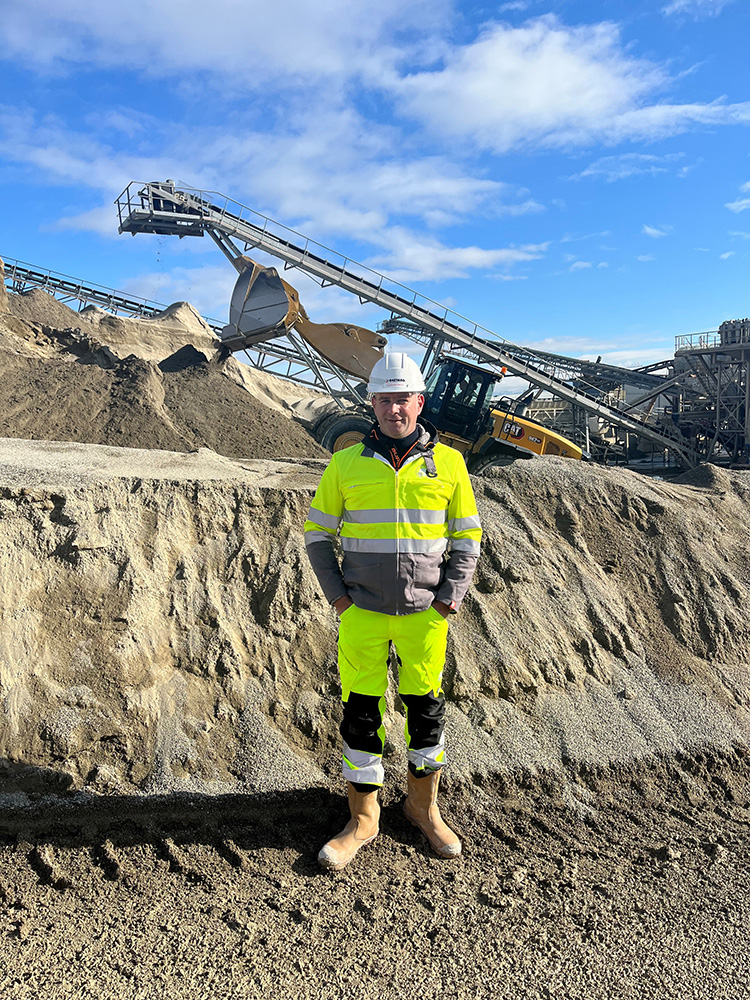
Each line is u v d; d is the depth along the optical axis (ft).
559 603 17.89
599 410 78.84
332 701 14.61
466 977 9.32
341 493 11.35
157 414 49.55
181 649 14.69
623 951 9.93
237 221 66.44
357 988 9.05
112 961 9.32
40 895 10.45
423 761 11.55
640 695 16.47
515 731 14.87
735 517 22.97
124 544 15.72
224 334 61.21
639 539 20.56
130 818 11.95
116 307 98.48
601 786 14.11
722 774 14.88
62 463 18.61
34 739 12.62
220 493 17.61
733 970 9.63
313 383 67.21
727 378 93.91
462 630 16.40
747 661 18.25
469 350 70.59
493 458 47.19
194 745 13.17
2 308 61.36
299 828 12.15
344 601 11.31
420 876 11.26
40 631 14.02
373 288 67.46
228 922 10.04
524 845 12.30
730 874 11.76
